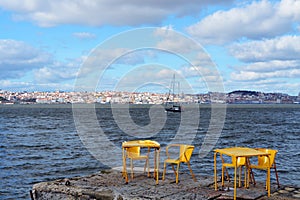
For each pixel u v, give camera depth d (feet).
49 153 78.69
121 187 25.85
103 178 28.78
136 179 28.60
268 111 406.82
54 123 184.75
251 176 28.35
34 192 25.77
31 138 111.96
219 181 28.12
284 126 168.76
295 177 50.85
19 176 55.67
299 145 95.91
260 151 25.32
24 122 194.49
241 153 23.73
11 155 76.59
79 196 24.25
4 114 296.71
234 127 159.33
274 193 24.38
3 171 59.31
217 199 23.21
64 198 24.75
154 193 24.26
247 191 24.73
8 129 147.43
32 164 65.41
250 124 181.37
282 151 81.46
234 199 22.88
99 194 23.72
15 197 44.34
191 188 25.73
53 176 55.67
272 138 114.62
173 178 29.04
